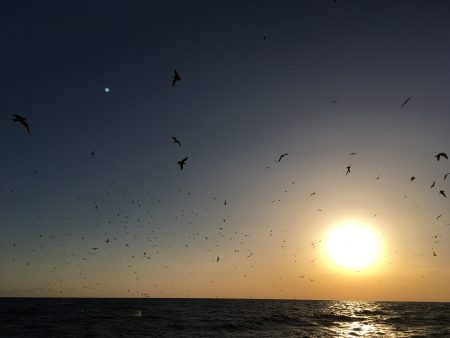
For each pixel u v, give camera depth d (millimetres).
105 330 42438
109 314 68438
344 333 42688
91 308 90375
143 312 76062
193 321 54344
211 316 65625
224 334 40031
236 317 63219
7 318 57594
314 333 42094
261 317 63531
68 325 47750
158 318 59688
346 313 81500
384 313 85812
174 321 54219
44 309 82438
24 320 54219
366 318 67000
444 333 44188
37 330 42344
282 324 52125
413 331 46219
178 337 37250
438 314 86938
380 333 43531
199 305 122188
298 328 47219
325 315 71500
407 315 79062
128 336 37625
